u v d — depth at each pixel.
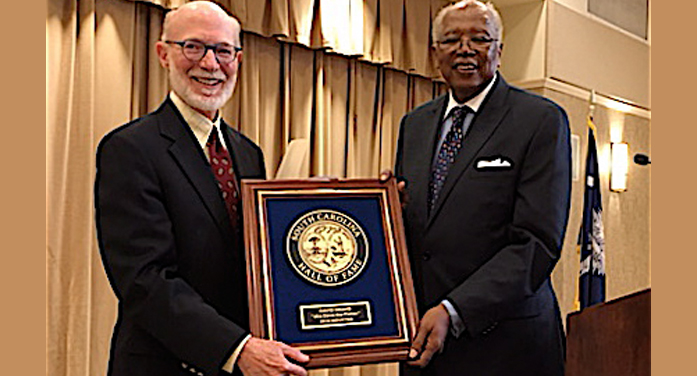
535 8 5.15
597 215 5.51
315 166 4.40
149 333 2.08
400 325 2.23
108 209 2.08
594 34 5.66
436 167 2.48
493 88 2.45
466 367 2.37
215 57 2.22
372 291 2.25
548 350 2.40
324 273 2.22
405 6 4.86
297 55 4.30
